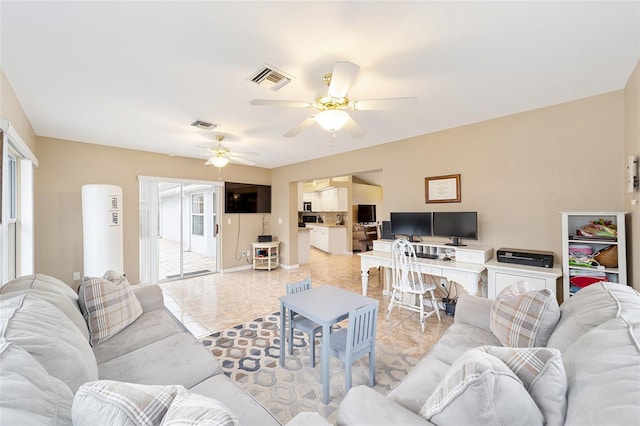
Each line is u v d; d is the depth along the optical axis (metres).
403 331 2.78
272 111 2.75
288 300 2.11
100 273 3.45
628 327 0.90
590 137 2.48
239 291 4.19
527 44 1.70
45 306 1.29
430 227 3.37
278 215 5.98
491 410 0.74
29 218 2.83
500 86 2.27
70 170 3.76
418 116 2.94
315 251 8.65
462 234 3.12
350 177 8.22
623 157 2.34
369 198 9.48
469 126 3.20
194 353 1.58
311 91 2.30
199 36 1.60
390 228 3.76
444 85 2.23
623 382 0.69
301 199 8.79
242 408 1.17
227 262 5.50
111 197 3.54
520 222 2.87
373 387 1.92
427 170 3.55
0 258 1.87
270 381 1.99
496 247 3.03
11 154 2.59
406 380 1.34
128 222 4.27
